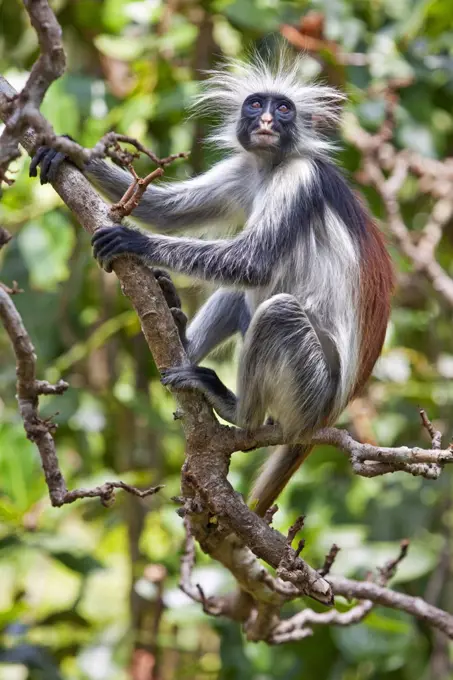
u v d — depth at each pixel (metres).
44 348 13.10
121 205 7.42
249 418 8.61
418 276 13.28
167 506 12.89
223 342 9.99
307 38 11.54
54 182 7.52
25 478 10.60
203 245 8.64
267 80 10.70
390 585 11.58
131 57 12.42
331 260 9.15
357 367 9.19
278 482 8.76
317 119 10.39
